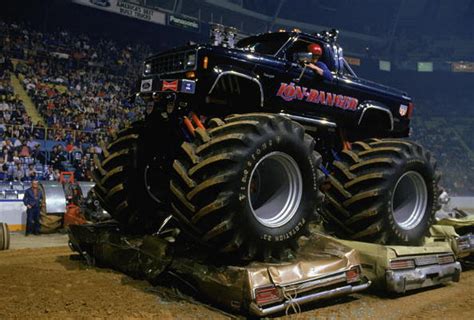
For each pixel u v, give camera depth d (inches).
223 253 162.1
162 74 190.5
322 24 1476.4
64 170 660.7
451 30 1640.0
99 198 217.9
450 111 1571.1
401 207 230.5
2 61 842.2
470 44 1594.5
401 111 251.6
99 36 1136.2
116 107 894.4
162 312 153.6
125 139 210.1
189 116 186.9
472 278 242.4
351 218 205.8
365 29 1562.5
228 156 154.0
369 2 1549.0
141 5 1064.2
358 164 207.8
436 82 1609.3
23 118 720.3
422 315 166.6
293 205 175.9
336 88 221.9
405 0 1628.9
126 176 207.2
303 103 210.2
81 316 145.8
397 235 208.7
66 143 719.1
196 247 174.4
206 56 179.9
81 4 971.9
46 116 761.6
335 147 233.3
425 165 219.9
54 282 190.2
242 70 187.2
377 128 249.0
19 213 488.4
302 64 207.0
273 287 152.6
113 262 204.7
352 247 199.5
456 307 179.2
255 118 169.6
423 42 1621.6
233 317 152.0
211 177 154.1
